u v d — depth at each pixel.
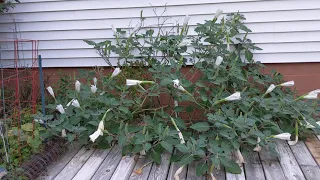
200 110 3.82
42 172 2.96
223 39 3.94
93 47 4.23
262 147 3.25
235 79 3.65
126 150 3.16
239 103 3.38
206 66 3.62
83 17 4.23
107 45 3.91
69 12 4.24
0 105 3.99
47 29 4.34
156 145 3.07
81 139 3.28
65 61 4.43
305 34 3.88
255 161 3.07
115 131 3.29
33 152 3.13
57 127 3.16
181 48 3.72
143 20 4.08
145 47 3.91
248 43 3.87
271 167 2.95
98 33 4.27
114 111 3.38
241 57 4.05
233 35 3.76
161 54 4.14
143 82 3.29
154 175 2.91
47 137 3.24
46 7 4.26
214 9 3.97
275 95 3.73
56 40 4.37
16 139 3.24
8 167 2.83
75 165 3.12
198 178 2.82
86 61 4.38
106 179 2.86
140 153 3.20
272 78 3.84
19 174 2.74
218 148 2.78
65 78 4.19
